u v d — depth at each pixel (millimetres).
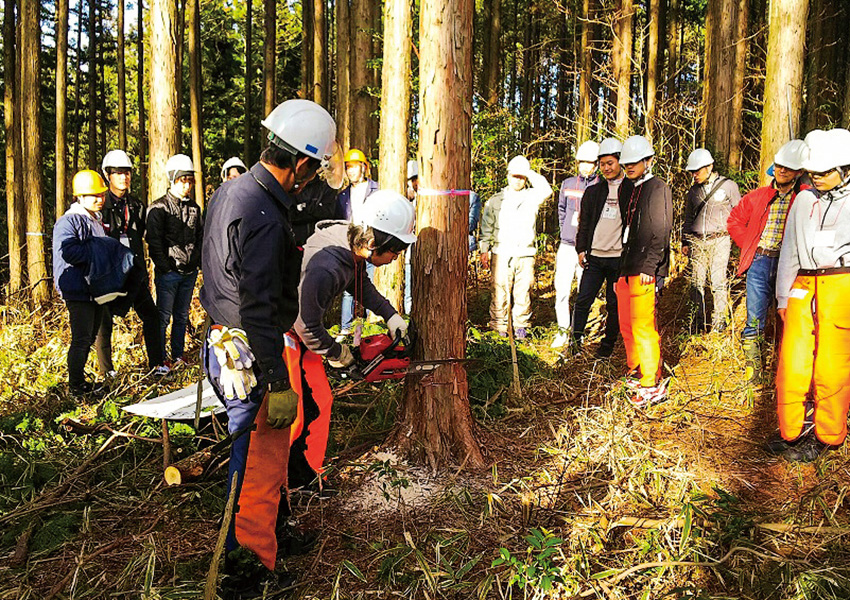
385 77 6637
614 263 5488
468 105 3342
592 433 3902
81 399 4742
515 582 2643
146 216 5539
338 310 7207
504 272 6422
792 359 3727
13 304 7266
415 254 3426
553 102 21719
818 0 12516
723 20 10305
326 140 2457
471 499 3201
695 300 6254
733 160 10562
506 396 4559
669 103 9547
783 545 2896
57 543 2963
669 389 4910
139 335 6312
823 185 3502
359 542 2938
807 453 3730
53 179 15492
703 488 3443
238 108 19281
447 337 3424
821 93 11297
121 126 14133
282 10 19562
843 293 3500
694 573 2721
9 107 9008
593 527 2955
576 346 5758
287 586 2623
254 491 2506
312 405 3150
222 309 2459
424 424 3490
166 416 3316
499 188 9641
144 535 3016
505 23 20422
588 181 6320
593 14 12414
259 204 2363
